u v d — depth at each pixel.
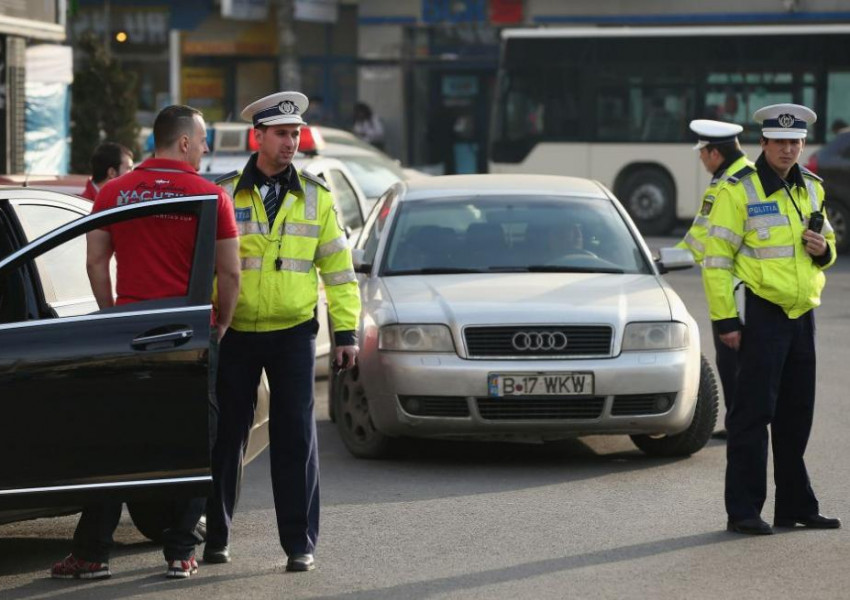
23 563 21.72
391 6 104.94
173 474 19.03
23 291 20.53
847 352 43.03
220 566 21.31
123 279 19.77
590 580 20.19
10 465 18.66
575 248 31.08
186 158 20.06
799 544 22.12
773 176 22.69
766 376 22.58
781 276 22.47
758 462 22.78
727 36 81.44
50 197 22.16
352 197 41.09
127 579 20.61
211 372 19.11
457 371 27.42
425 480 27.20
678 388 27.88
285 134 20.67
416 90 105.56
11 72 55.66
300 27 106.44
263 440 22.66
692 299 56.41
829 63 79.81
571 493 25.94
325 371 41.31
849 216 73.56
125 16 106.44
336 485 26.78
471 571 20.78
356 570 20.92
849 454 29.31
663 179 83.00
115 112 64.25
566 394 27.50
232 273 19.84
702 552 21.67
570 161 84.19
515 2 102.75
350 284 21.34
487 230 31.42
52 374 18.77
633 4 100.50
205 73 106.94
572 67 83.94
